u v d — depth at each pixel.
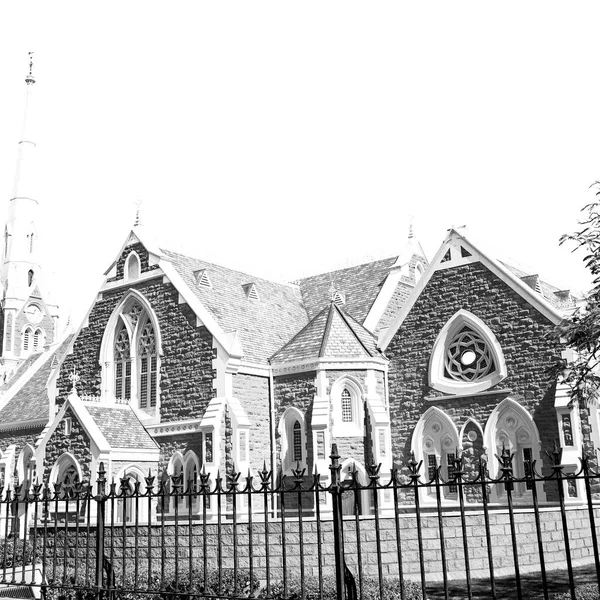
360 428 33.00
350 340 34.97
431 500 32.56
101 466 15.12
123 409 36.47
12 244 86.12
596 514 26.02
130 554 23.39
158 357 36.81
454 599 17.16
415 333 35.12
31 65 93.31
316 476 12.09
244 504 32.62
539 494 29.73
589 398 21.55
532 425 30.69
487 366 32.75
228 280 41.75
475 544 22.27
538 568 22.50
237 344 34.44
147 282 38.44
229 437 33.22
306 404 34.28
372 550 21.80
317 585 19.06
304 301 46.03
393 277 42.16
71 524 29.09
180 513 33.75
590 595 15.99
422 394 34.25
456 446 32.62
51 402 41.38
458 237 34.50
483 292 33.25
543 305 31.28
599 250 19.81
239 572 21.20
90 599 17.12
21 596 19.88
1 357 81.06
